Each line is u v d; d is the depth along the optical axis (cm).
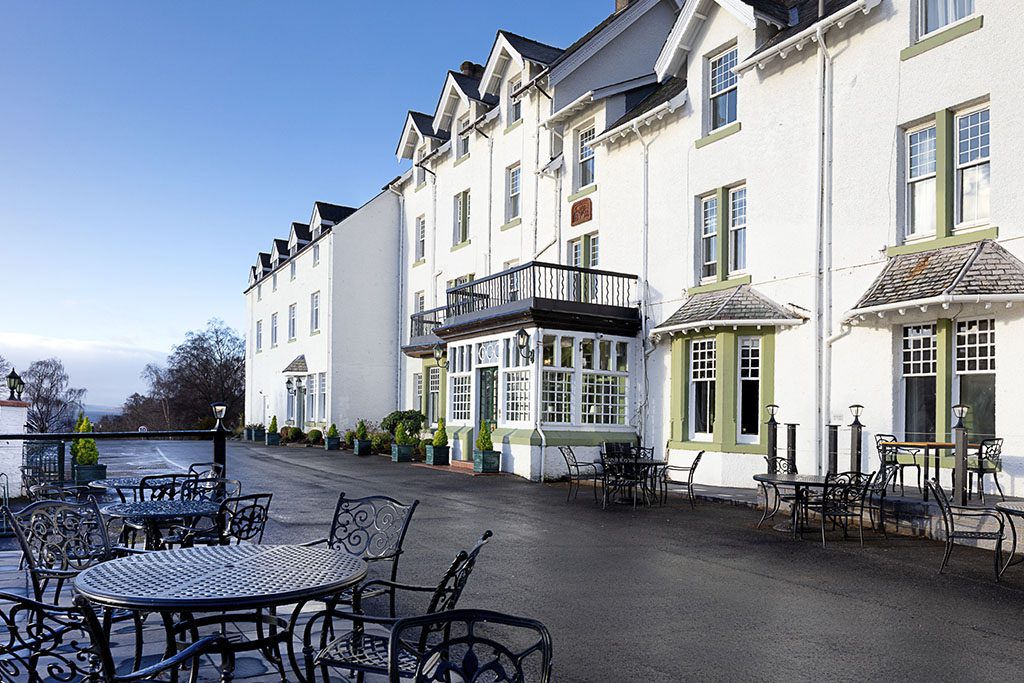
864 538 1023
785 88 1492
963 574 817
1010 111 1134
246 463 2312
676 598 717
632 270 1873
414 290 3094
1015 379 1109
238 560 444
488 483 1705
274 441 3503
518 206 2381
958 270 1128
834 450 1229
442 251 2812
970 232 1185
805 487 1051
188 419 6550
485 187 2519
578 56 2112
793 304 1455
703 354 1631
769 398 1488
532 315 1756
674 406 1680
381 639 432
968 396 1189
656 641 587
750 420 1534
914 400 1261
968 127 1209
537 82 2195
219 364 6700
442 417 2545
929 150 1260
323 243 3325
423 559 893
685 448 1638
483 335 2023
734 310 1497
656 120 1800
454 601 408
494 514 1241
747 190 1566
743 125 1582
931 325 1234
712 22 1666
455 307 2336
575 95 2134
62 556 568
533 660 543
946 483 1196
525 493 1523
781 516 1204
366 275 3250
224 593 366
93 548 595
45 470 1439
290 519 1184
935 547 963
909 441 1260
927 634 605
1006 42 1143
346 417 3180
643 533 1065
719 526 1120
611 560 888
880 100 1316
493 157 2486
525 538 1027
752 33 1566
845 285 1361
